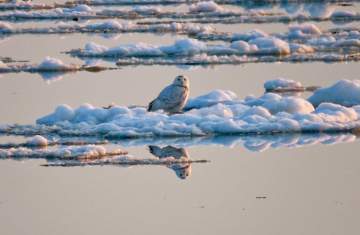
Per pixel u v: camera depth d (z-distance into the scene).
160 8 50.97
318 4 50.12
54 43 38.94
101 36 40.88
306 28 39.78
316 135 22.53
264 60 34.19
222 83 30.23
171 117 23.36
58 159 20.72
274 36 39.22
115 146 21.73
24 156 20.84
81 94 28.50
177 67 33.22
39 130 23.09
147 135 22.38
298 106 24.20
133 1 53.41
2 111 26.12
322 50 36.38
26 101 27.50
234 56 34.78
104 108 25.95
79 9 48.56
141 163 20.44
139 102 27.22
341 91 25.77
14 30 42.06
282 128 22.62
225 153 21.25
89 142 22.09
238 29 42.34
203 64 33.69
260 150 21.48
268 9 49.16
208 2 48.38
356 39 37.62
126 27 42.22
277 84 28.98
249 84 30.06
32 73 32.25
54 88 29.45
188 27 41.94
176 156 20.95
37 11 48.25
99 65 33.53
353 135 22.55
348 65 33.09
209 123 22.80
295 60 34.19
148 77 31.27
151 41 39.34
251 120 23.19
